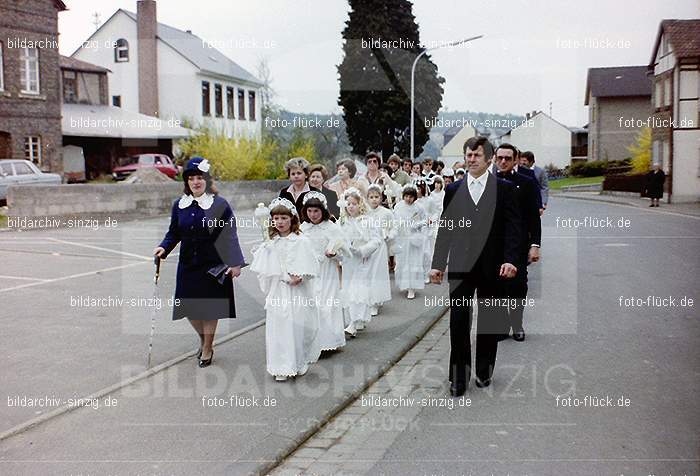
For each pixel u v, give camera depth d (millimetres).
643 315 8992
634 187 37719
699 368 6664
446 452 4824
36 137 28234
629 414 5465
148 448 4785
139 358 6922
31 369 6535
